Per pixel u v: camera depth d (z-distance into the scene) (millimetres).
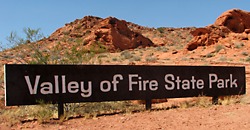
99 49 11977
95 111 9008
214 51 35625
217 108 8859
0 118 7422
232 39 39469
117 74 8406
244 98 10719
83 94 7883
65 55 10625
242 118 7340
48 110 8219
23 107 9336
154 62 29891
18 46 11086
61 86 7617
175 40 79500
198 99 10500
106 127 6520
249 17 46656
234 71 10602
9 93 6984
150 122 6984
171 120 7203
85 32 66938
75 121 7125
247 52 32500
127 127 6516
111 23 58188
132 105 10477
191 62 28781
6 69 6992
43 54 10484
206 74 9984
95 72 8086
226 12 45906
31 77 7266
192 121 7086
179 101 12398
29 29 10930
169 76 9242
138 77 8711
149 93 8867
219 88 10219
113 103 9953
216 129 6359
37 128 6402
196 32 41188
